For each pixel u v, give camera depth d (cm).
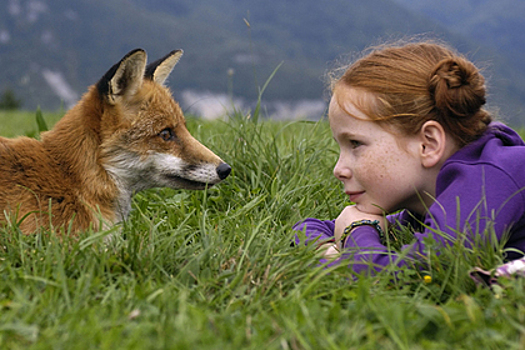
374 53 305
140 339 180
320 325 194
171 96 416
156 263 259
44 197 338
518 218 255
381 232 299
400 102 276
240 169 455
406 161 281
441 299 237
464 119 275
